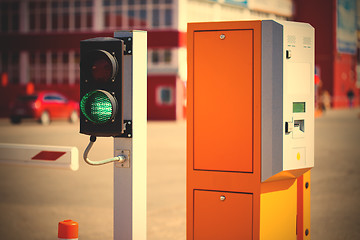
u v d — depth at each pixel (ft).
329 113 172.35
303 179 19.33
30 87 135.64
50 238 25.84
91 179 42.47
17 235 26.27
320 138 78.38
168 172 46.39
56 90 159.33
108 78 14.73
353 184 39.22
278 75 17.54
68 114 120.16
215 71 18.04
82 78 14.92
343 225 27.53
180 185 39.91
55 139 76.79
